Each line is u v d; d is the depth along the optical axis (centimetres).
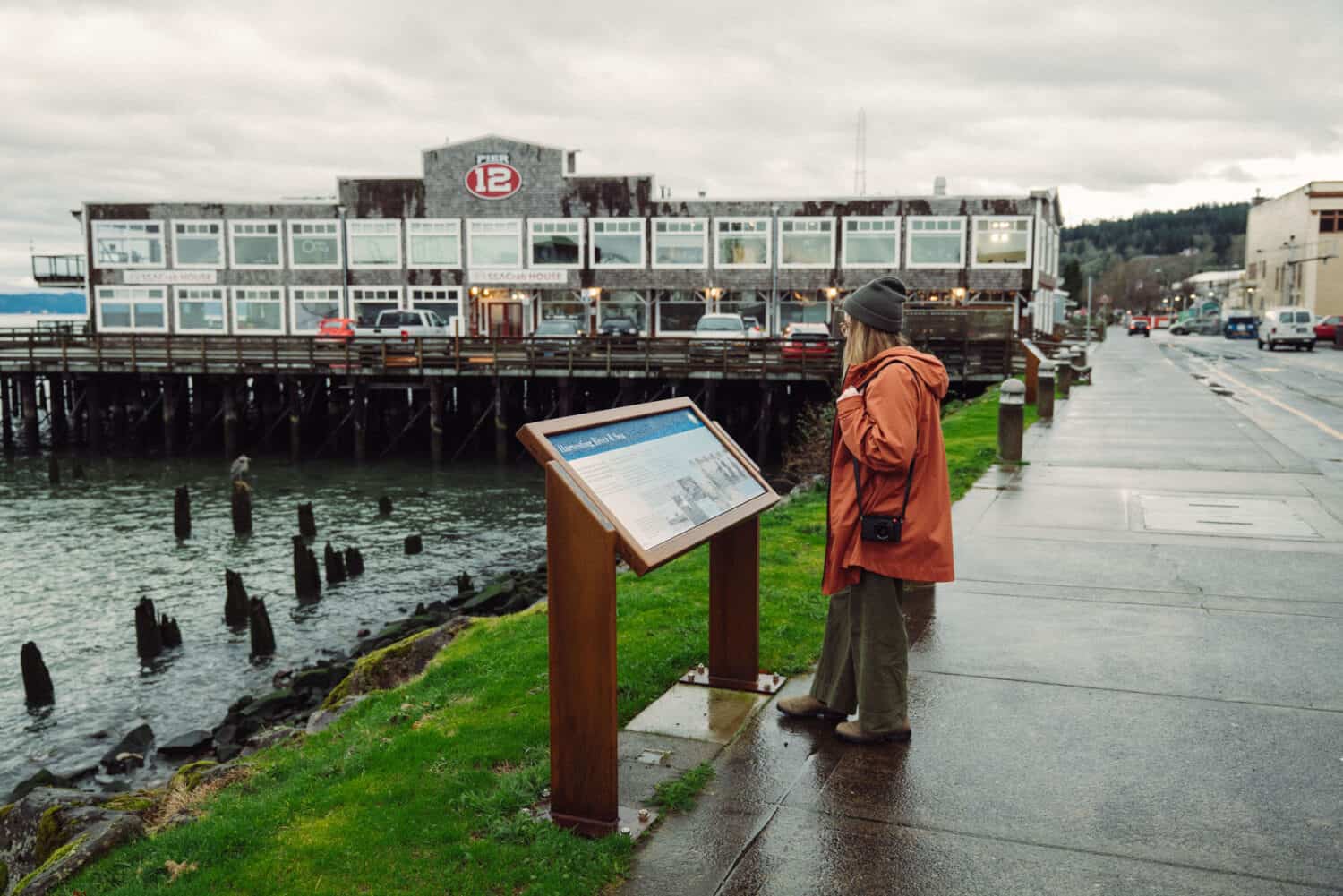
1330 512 911
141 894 342
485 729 462
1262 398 2184
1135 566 726
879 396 377
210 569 1775
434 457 3319
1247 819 361
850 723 436
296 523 2216
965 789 387
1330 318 5331
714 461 439
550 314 4456
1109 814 366
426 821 372
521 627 686
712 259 4328
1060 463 1240
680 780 396
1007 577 697
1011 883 323
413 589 1627
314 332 4541
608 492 362
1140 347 5178
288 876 338
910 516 394
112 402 4000
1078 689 488
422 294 4494
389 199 4453
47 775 893
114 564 1817
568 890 321
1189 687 488
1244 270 11831
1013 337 2848
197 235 4541
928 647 551
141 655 1281
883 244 4238
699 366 3172
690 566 776
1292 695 476
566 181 4372
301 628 1407
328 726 601
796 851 344
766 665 524
